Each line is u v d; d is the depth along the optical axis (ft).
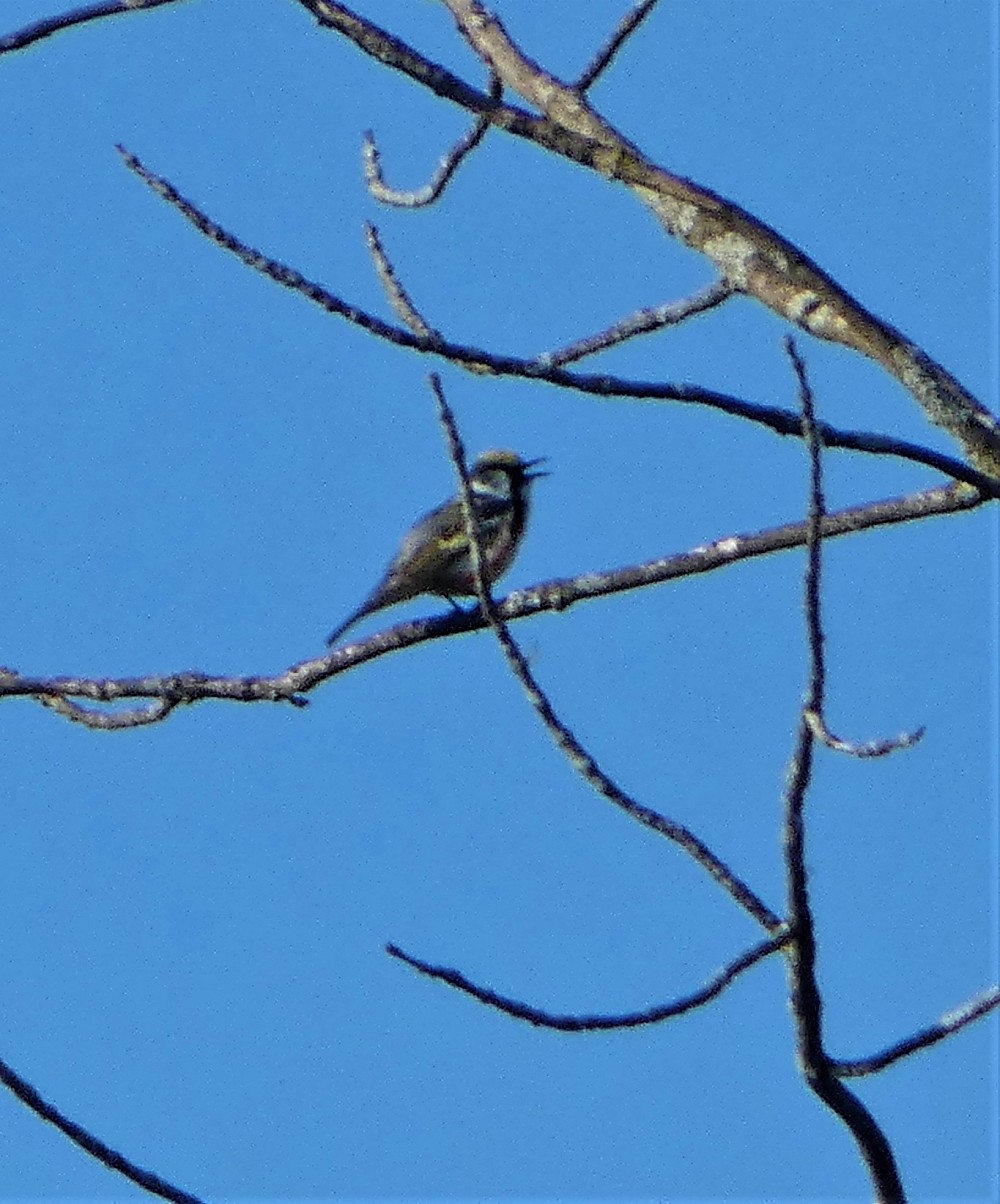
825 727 28.30
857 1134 29.71
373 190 41.86
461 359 33.12
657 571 38.04
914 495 37.17
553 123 36.37
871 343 36.47
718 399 34.45
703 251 38.29
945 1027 29.55
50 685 39.68
